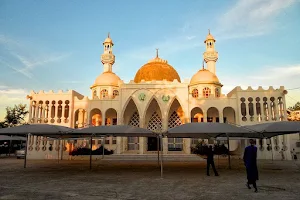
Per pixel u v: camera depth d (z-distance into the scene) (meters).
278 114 31.64
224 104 33.16
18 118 48.75
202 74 38.84
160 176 15.62
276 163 24.89
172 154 30.69
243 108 34.56
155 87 34.03
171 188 11.41
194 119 36.84
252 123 31.78
